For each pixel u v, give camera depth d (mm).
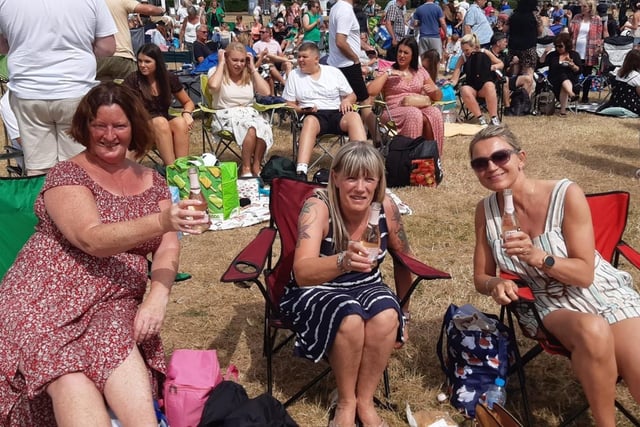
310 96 6535
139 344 2551
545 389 3170
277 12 24281
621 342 2553
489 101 9219
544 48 12547
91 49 4457
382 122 7070
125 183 2707
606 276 2818
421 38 11586
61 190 2490
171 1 26750
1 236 3133
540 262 2631
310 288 2848
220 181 5383
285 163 6211
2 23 4195
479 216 2969
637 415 2961
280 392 3162
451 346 3016
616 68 12133
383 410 3014
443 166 7148
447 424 2840
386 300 2703
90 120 2529
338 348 2646
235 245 5027
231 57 6551
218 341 3619
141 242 2383
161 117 6043
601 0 23812
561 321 2590
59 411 2172
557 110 10711
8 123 5562
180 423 2551
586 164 7270
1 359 2301
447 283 4281
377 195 2826
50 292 2434
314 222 2830
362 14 13406
